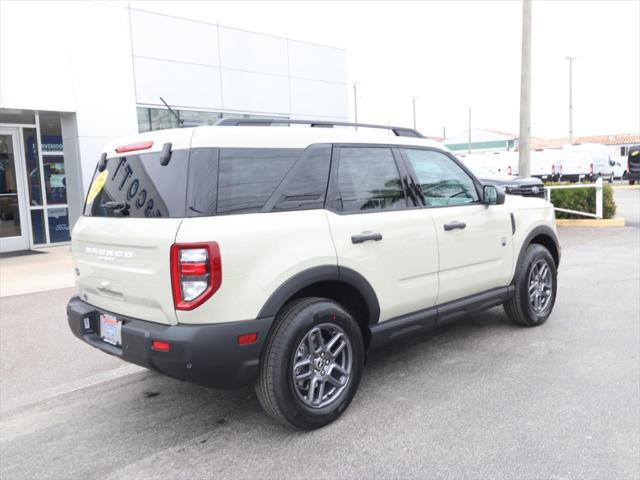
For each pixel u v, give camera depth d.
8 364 5.18
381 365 4.73
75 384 4.66
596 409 3.73
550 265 5.72
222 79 13.21
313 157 3.77
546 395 3.98
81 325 3.86
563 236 12.40
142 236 3.31
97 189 3.97
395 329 4.16
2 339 5.90
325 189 3.78
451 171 4.81
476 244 4.82
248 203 3.38
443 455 3.23
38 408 4.20
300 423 3.50
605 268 8.62
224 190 3.30
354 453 3.30
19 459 3.43
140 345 3.27
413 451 3.29
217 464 3.26
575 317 5.97
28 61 10.31
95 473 3.22
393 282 4.09
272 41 14.15
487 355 4.87
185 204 3.21
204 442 3.54
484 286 5.00
